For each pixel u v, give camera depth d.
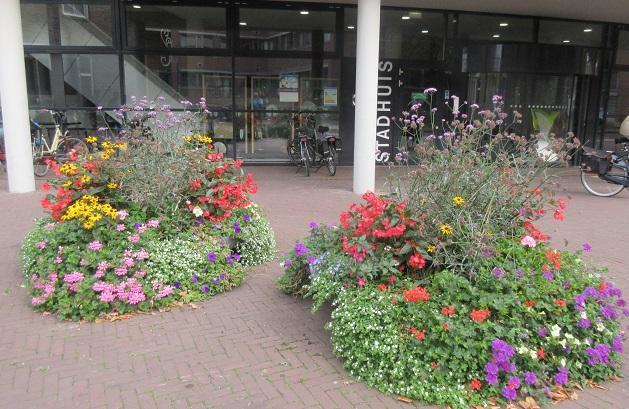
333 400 3.02
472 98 13.41
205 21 12.27
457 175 3.72
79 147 5.39
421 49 13.07
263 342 3.73
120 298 4.11
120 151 4.96
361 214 3.92
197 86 12.54
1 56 8.82
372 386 3.14
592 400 3.06
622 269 5.49
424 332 3.13
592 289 3.33
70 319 4.07
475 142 4.03
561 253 3.78
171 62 12.36
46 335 3.81
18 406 2.93
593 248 6.32
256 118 12.90
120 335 3.82
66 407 2.93
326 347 3.66
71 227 4.30
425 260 3.54
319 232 4.50
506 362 2.92
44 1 11.83
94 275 4.13
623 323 4.02
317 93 12.94
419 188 3.78
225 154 12.90
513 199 3.77
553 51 12.94
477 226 3.55
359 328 3.21
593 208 8.87
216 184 5.11
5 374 3.27
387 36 12.88
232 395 3.06
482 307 3.09
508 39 13.45
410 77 13.16
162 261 4.36
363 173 9.46
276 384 3.18
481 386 3.01
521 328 3.07
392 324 3.20
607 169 9.86
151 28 12.16
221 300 4.50
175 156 5.12
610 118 14.52
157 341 3.73
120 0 11.91
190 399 3.01
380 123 13.23
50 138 12.27
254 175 11.66
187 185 4.97
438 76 13.23
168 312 4.23
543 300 3.22
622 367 3.45
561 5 11.91
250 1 12.26
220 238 4.88
